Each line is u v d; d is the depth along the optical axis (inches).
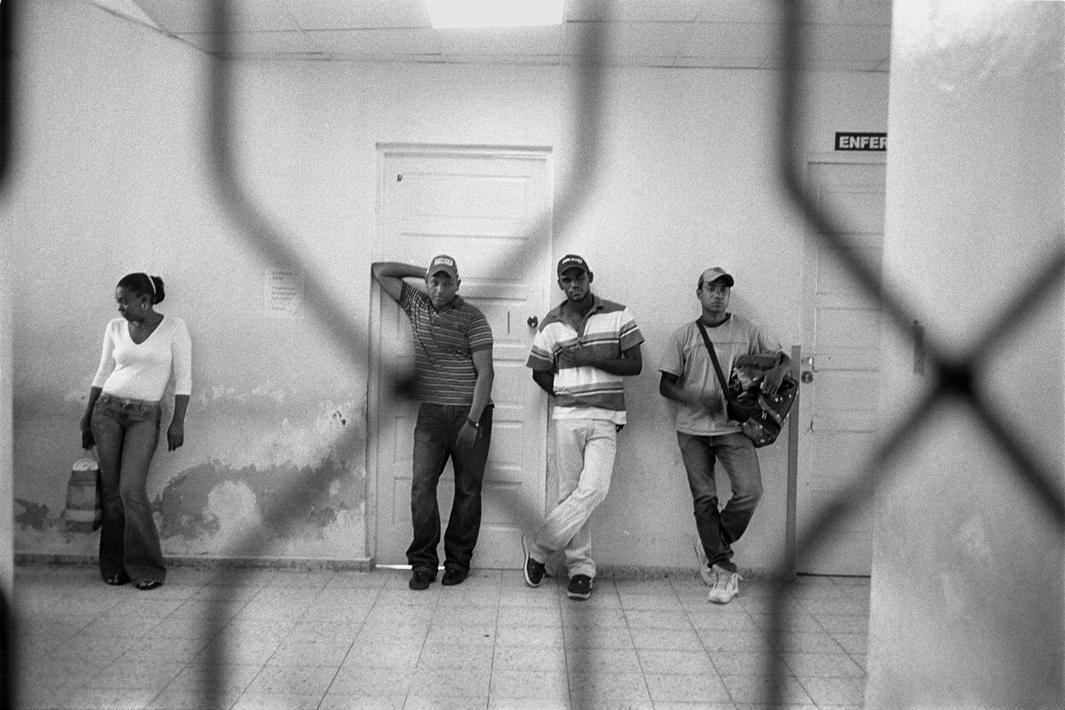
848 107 176.7
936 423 74.0
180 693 116.3
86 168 165.6
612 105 179.3
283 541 183.6
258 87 177.6
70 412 167.3
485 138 180.9
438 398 172.2
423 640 142.4
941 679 73.2
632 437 183.6
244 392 181.8
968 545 69.7
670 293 181.6
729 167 179.2
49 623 140.0
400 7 150.6
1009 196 65.2
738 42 161.6
